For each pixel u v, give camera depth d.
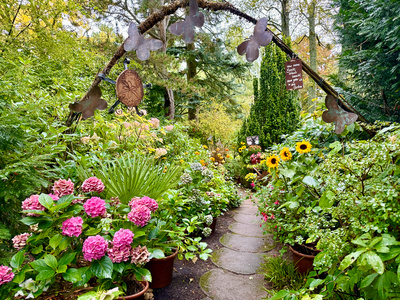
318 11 9.30
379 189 1.16
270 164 2.17
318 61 12.61
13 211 1.50
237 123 9.79
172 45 9.76
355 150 1.51
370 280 0.99
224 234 3.17
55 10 3.72
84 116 1.75
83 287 1.50
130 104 1.68
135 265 1.42
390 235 1.09
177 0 1.47
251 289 2.01
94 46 6.39
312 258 2.01
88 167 2.11
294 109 6.55
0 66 1.86
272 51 6.71
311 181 1.70
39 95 2.10
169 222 2.12
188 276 2.20
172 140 4.79
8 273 1.22
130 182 1.74
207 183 3.67
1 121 1.39
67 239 1.33
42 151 1.63
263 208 2.59
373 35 3.11
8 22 3.32
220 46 9.35
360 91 3.50
